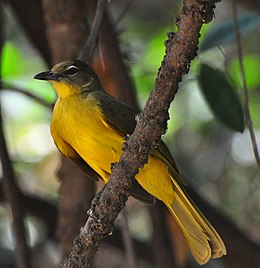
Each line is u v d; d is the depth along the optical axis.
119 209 8.24
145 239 14.51
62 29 11.11
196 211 9.77
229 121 11.06
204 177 15.12
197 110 15.22
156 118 7.57
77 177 11.14
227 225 12.65
